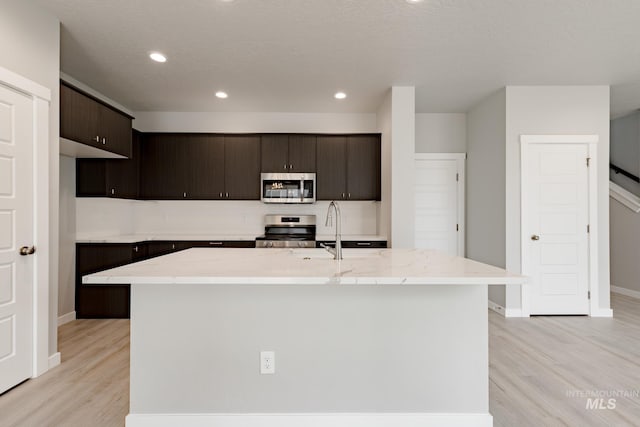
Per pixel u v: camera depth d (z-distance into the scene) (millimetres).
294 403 1855
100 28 2744
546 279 3994
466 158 5020
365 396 1860
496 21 2654
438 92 4184
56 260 2646
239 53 3172
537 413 2025
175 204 4977
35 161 2420
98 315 3904
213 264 1894
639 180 5094
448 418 1849
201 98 4387
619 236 5113
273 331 1857
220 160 4664
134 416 1824
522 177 3967
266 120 4980
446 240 5031
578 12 2539
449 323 1873
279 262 1980
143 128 4934
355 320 1869
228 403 1845
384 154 4371
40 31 2463
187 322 1844
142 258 4180
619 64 3422
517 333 3404
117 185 4133
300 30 2770
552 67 3488
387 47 3061
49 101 2533
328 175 4656
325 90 4098
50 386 2322
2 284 2201
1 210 2193
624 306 4402
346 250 2725
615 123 5504
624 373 2543
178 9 2488
